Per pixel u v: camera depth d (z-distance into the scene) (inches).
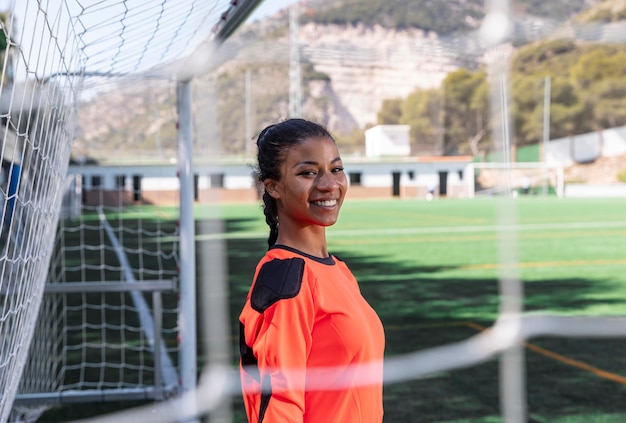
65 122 98.7
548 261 378.6
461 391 145.5
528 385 150.2
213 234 62.3
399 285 306.3
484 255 409.1
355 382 48.5
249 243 480.1
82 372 174.4
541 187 1454.2
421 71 2105.1
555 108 1813.5
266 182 51.8
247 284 301.4
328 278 49.9
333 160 51.2
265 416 47.1
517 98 1815.9
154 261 412.2
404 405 138.2
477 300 264.7
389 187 1350.9
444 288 295.4
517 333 102.7
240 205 1058.1
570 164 1740.9
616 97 1823.3
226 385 80.4
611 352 175.6
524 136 1804.9
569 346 181.5
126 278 355.9
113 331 223.9
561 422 127.9
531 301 261.4
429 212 829.8
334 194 51.1
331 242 497.7
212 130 67.3
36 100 74.4
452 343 193.5
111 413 134.8
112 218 756.6
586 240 489.7
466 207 925.8
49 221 94.8
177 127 143.4
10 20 56.1
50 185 88.3
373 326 51.1
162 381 163.5
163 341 209.3
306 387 48.3
